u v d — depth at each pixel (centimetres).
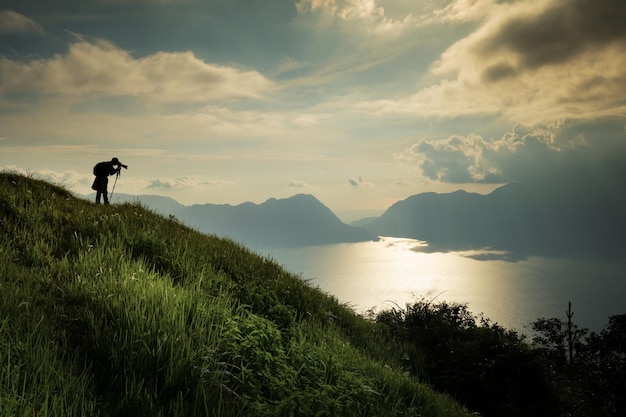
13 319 480
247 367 539
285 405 430
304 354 631
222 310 652
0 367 374
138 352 468
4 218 921
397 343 1274
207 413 387
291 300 1056
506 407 1019
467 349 1131
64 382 386
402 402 718
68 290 627
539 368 1059
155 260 936
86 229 1009
